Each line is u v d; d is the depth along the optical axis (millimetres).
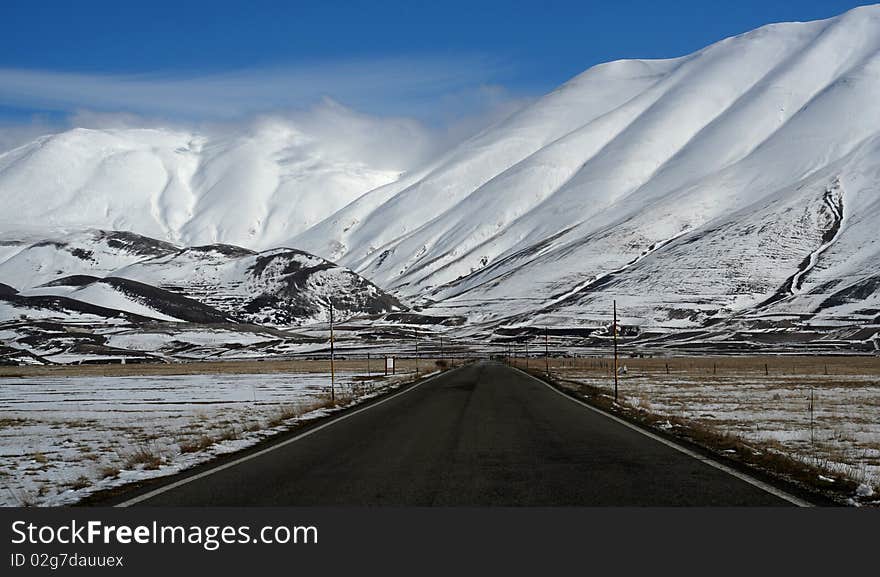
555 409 61406
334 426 48750
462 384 105062
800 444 38938
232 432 45094
